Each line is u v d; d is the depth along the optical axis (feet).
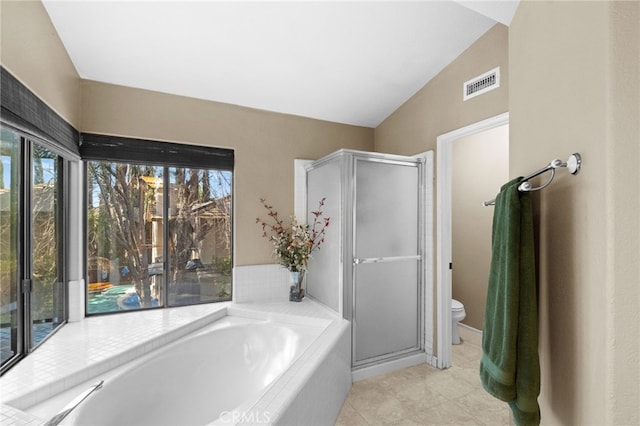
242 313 8.59
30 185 5.72
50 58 5.68
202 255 9.04
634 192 2.24
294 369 5.43
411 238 9.02
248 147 9.30
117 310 8.07
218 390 7.14
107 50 6.72
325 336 6.87
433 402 7.17
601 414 2.49
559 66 3.22
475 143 11.74
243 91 8.59
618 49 2.33
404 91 9.25
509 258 3.35
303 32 6.71
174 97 8.39
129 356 5.92
